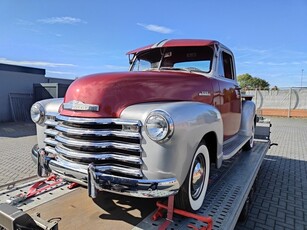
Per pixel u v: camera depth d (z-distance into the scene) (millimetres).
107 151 2111
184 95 2570
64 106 2316
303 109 20594
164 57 3555
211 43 3270
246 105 4949
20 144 8492
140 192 1988
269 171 5980
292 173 5836
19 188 2826
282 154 7828
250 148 5133
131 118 2066
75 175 2201
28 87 15633
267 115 21797
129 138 2064
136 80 2326
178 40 3471
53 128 2609
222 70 3596
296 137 11219
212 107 2621
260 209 3973
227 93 3549
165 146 1982
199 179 2463
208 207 2514
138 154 2059
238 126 4328
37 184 2850
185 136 2062
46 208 2406
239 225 3479
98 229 2086
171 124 1933
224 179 3322
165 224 2113
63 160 2293
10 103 14781
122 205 2494
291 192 4688
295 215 3799
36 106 2758
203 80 2934
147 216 2303
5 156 6883
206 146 2604
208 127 2406
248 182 3229
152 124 1959
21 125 13383
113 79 2264
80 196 2674
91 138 2129
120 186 2018
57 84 14031
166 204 2334
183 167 2088
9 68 14672
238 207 2531
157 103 2238
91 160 2117
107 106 2143
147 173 2035
